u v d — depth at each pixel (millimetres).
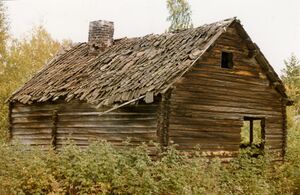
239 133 15312
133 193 11312
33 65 30000
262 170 14859
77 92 15664
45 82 18688
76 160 11789
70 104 16875
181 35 15984
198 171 12242
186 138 13906
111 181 11344
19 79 28016
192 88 14219
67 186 11477
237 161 14383
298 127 23344
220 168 14438
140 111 14117
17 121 19656
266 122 16328
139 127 14078
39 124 18391
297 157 16641
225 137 14898
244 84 15641
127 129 14453
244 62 15703
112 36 19547
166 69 13742
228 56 15703
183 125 13883
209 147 14445
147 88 13234
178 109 13812
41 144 18141
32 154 12031
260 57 15766
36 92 18188
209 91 14641
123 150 12641
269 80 16422
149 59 15383
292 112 25484
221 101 14922
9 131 19922
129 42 18297
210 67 14734
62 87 16844
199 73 14445
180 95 13922
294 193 15781
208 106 14562
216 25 14969
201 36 14922
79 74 17516
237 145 15195
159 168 11797
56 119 17453
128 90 13773
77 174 11258
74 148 12023
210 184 12414
